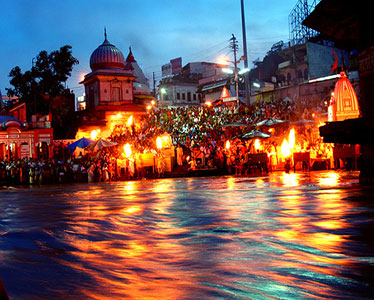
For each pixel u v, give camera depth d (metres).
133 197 13.49
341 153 26.39
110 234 6.18
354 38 14.07
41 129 48.00
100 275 3.76
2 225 7.47
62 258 4.57
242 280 3.47
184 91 98.06
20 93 62.12
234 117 46.25
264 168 30.39
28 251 5.00
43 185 31.67
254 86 73.00
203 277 3.62
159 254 4.68
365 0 11.42
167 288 3.30
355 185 12.96
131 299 3.01
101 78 64.38
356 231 5.41
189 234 5.91
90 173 34.56
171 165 37.06
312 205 8.47
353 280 3.33
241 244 4.97
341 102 20.91
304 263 3.93
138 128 52.56
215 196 12.16
